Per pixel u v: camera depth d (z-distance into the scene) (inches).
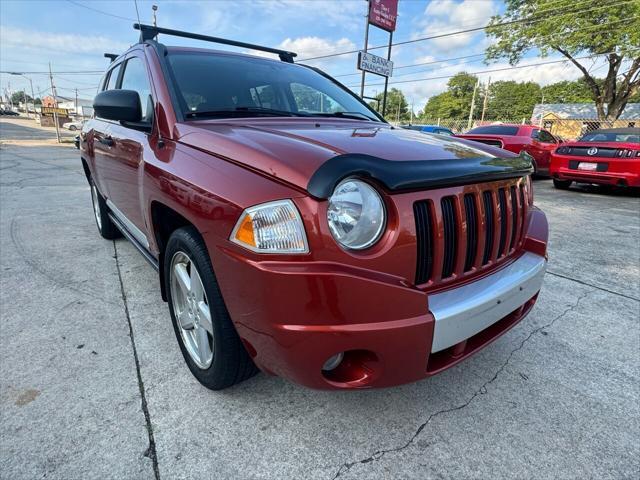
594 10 738.8
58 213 220.1
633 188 354.0
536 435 71.6
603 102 895.7
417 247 60.1
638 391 84.2
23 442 65.7
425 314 58.6
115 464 62.5
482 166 69.4
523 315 82.4
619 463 66.2
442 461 65.6
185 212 67.6
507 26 855.1
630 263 161.2
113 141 114.5
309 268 52.8
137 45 115.7
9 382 79.8
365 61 535.2
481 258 70.7
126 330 100.2
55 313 107.7
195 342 79.4
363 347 55.4
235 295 58.7
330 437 69.6
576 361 94.2
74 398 76.1
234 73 104.1
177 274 80.5
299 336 53.7
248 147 64.1
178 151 77.2
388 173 56.3
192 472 61.9
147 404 75.4
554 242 189.0
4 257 148.6
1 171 394.9
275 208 54.6
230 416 73.3
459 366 91.2
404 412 76.2
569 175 333.7
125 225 123.3
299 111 106.5
